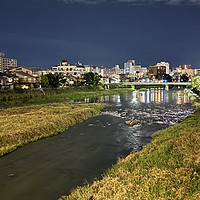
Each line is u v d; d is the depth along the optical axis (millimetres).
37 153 21766
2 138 23781
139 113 48812
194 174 12367
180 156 15234
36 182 15484
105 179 13852
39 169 17797
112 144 24766
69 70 166250
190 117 36469
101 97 95438
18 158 20391
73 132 30594
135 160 16188
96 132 30531
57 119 34375
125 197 10500
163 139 21156
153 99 86188
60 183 15281
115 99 85938
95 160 19766
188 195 10508
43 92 82812
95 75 137250
